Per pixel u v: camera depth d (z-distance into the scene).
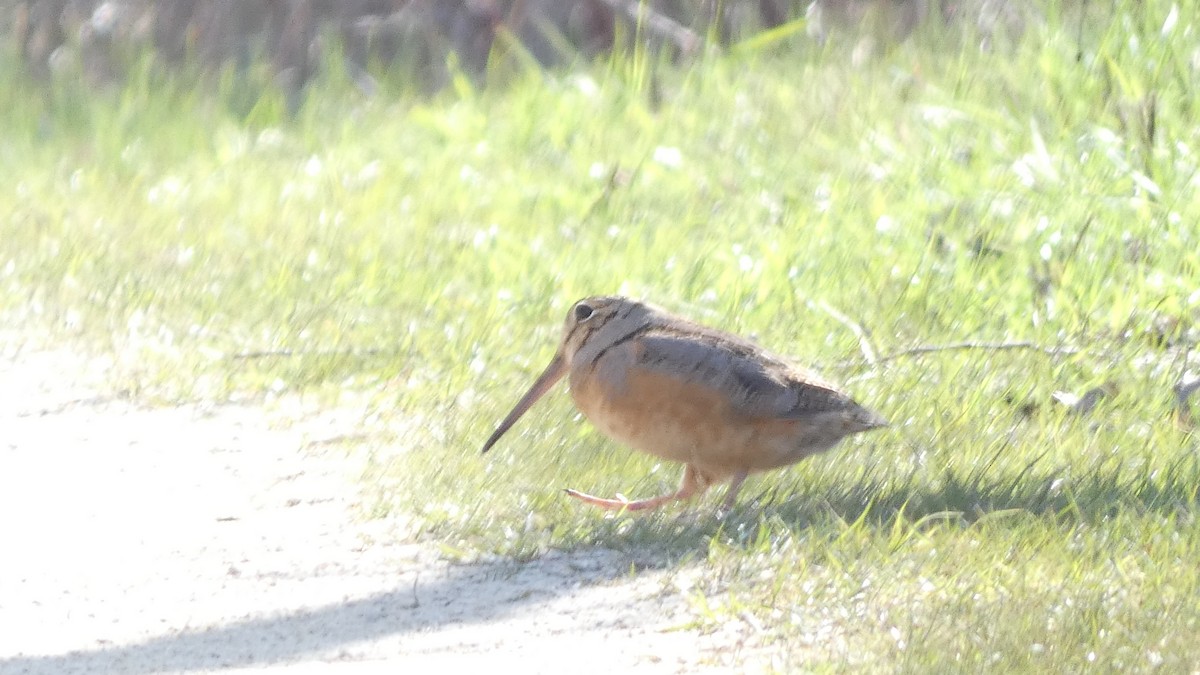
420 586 8.45
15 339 13.25
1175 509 8.66
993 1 16.83
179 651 7.64
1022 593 7.62
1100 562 8.04
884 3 18.39
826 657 7.10
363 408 11.48
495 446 10.36
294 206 16.28
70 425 11.32
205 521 9.51
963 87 15.11
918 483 9.36
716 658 7.24
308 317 13.00
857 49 17.48
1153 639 7.12
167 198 17.00
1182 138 12.80
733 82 17.55
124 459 10.62
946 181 13.64
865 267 12.66
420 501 9.51
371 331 12.73
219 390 11.90
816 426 9.09
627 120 17.00
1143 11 13.87
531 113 17.30
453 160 16.98
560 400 11.09
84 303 13.89
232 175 17.58
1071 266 11.98
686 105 17.08
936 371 11.20
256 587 8.50
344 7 21.19
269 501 9.79
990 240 12.65
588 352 9.55
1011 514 8.71
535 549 8.83
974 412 10.50
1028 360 11.22
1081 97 13.64
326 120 19.38
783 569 8.02
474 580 8.50
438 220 15.44
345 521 9.42
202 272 14.44
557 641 7.61
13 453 10.78
